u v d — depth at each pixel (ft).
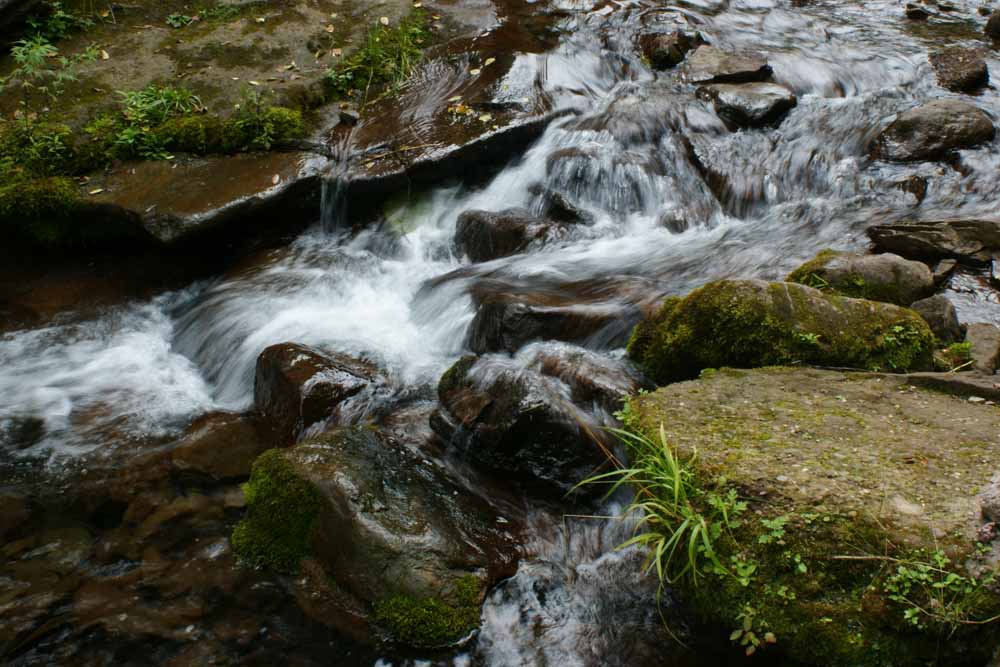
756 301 14.90
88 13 29.81
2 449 16.98
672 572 12.20
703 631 11.84
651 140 25.58
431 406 16.94
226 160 24.71
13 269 23.72
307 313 20.90
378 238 24.03
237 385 19.26
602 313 17.51
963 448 11.76
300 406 16.53
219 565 13.55
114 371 20.02
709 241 22.11
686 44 30.40
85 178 24.03
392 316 20.90
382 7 31.68
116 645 12.21
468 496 14.33
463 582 12.33
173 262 23.86
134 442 17.04
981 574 9.65
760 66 28.14
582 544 13.53
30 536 14.49
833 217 22.35
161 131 24.91
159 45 28.94
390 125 25.89
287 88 27.07
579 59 29.37
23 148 24.35
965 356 15.46
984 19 32.99
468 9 32.42
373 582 12.39
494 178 25.46
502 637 12.03
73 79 26.43
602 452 14.29
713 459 11.85
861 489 10.97
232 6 31.17
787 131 25.86
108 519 14.82
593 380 15.60
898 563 10.00
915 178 23.15
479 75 27.89
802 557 10.56
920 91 27.58
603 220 23.15
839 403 13.30
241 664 11.85
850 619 10.12
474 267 21.63
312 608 12.62
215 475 15.72
